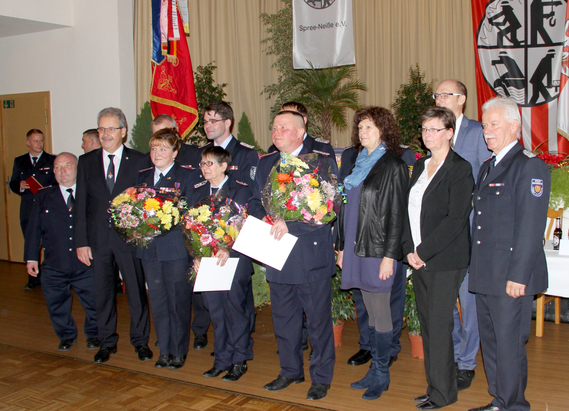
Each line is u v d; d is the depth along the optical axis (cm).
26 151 676
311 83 666
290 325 284
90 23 628
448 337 247
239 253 289
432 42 685
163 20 532
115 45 616
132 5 638
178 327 318
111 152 337
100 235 332
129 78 633
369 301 268
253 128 778
